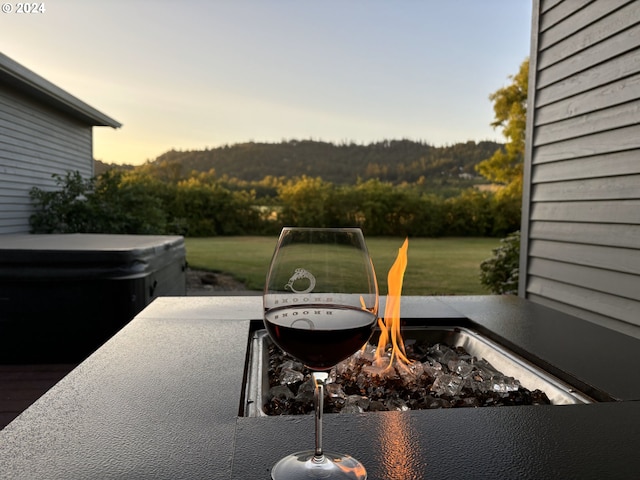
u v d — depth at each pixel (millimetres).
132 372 902
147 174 17422
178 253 4715
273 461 594
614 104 2449
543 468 583
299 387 971
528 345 1108
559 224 2939
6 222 6883
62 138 8766
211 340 1119
